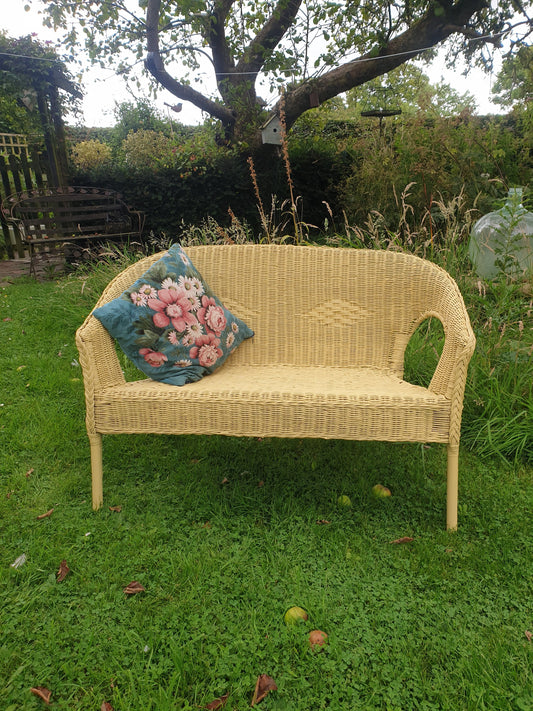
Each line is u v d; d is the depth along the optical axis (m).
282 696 1.25
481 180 4.98
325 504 2.04
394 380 2.19
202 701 1.23
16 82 6.17
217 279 2.46
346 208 6.56
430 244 3.78
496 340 2.79
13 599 1.54
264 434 1.81
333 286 2.43
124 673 1.30
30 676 1.30
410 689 1.26
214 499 2.06
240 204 7.08
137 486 2.17
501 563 1.69
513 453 2.36
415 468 2.28
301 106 6.72
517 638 1.40
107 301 2.06
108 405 1.85
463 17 5.79
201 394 1.82
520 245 3.55
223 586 1.59
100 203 6.58
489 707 1.21
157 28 6.00
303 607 1.50
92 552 1.74
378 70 6.37
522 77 6.19
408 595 1.56
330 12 6.18
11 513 1.96
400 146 5.54
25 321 4.34
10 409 2.80
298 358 2.48
